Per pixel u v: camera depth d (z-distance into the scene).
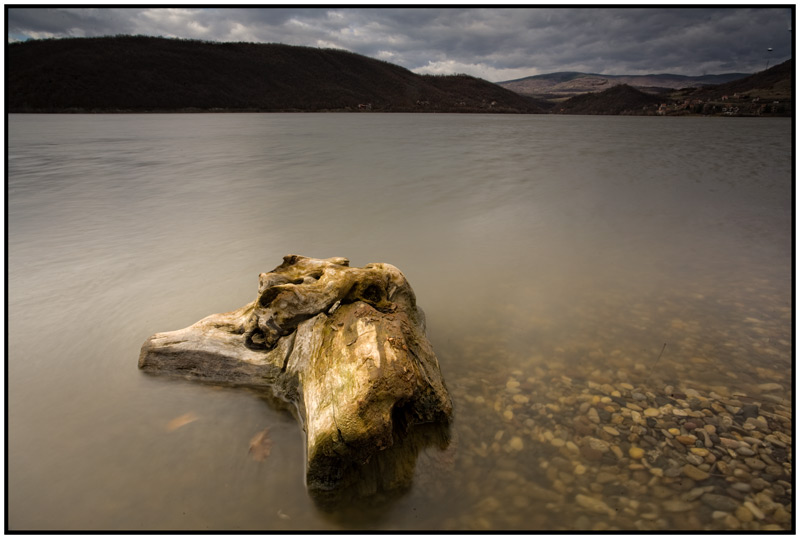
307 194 11.96
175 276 6.63
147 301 5.83
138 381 4.26
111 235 8.50
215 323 4.51
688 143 26.70
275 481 3.16
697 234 8.37
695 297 5.83
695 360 4.42
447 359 4.52
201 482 3.14
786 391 3.91
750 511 2.78
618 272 6.68
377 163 17.52
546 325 5.18
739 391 3.92
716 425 3.50
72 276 6.60
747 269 6.71
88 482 3.12
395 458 3.32
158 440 3.52
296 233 8.63
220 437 3.57
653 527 2.72
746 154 20.61
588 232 8.57
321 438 3.13
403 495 3.04
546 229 8.78
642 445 3.33
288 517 2.89
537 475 3.13
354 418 3.12
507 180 13.77
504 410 3.77
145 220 9.52
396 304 4.27
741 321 5.20
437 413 3.63
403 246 7.89
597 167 16.47
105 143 25.56
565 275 6.60
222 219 9.59
